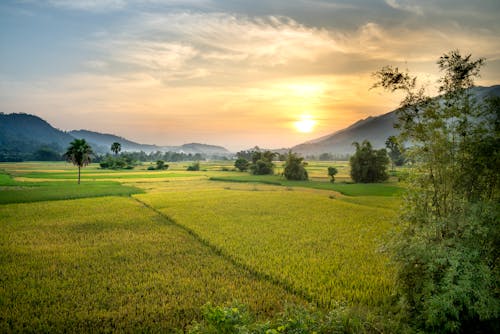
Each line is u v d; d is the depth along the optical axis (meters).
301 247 21.47
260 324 8.60
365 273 16.36
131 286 14.87
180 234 25.56
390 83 10.49
